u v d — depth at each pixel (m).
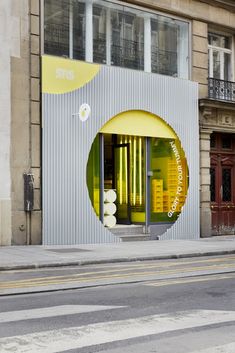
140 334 6.18
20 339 5.90
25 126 16.27
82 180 17.30
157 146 19.67
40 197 16.45
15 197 16.02
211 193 21.38
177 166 20.09
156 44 19.94
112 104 18.11
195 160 20.48
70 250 15.30
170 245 17.36
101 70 17.88
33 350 5.48
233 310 7.60
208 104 20.45
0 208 15.69
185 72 20.73
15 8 16.25
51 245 16.45
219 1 21.42
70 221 16.98
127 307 7.80
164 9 19.83
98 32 18.34
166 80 19.69
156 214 19.55
